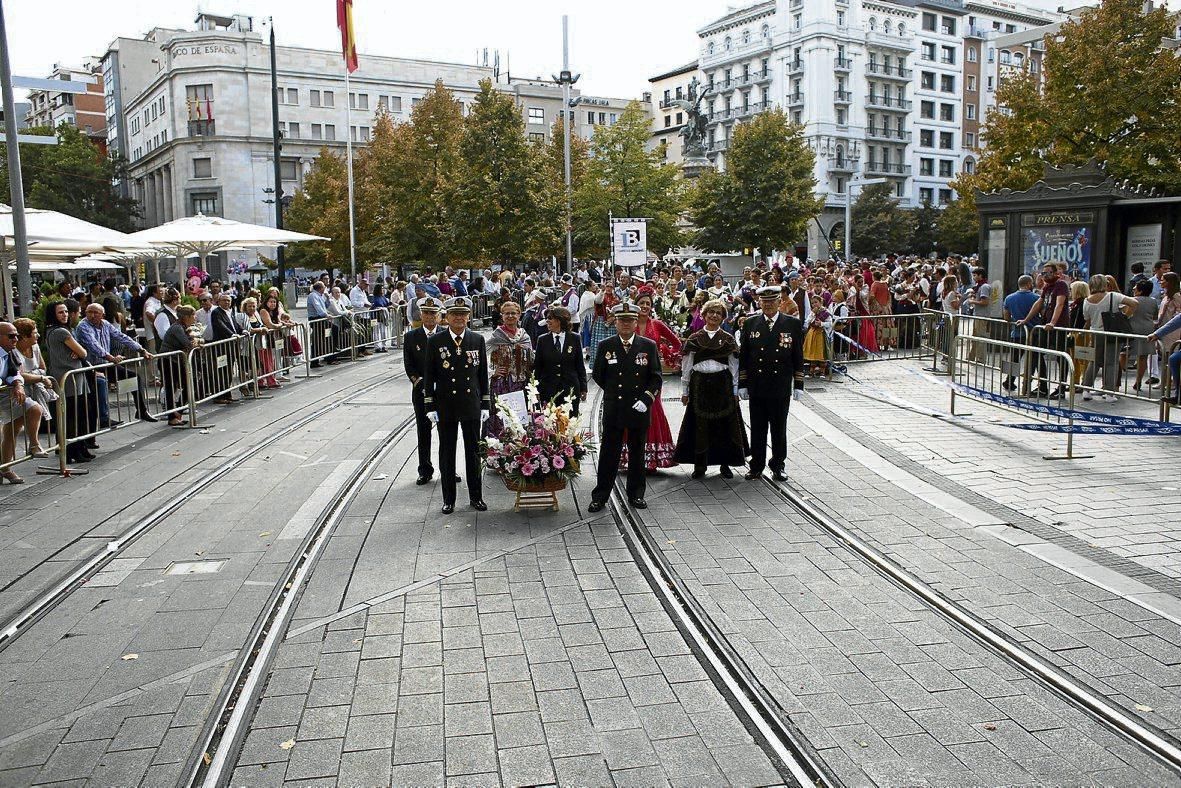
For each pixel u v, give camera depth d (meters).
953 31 90.94
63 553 7.40
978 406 13.77
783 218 50.47
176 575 6.92
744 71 90.75
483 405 10.09
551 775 4.19
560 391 9.79
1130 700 4.71
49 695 5.04
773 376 9.46
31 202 72.19
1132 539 7.23
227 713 4.85
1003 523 7.77
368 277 51.00
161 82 82.06
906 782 4.07
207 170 79.94
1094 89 29.88
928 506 8.39
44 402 10.33
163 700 4.96
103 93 107.38
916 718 4.62
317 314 20.97
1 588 6.63
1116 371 11.99
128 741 4.54
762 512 8.47
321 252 50.66
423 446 9.74
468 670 5.27
